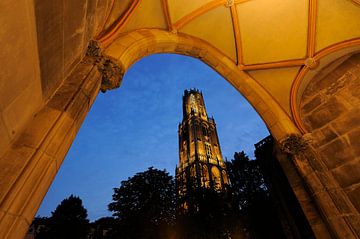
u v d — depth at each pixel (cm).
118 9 468
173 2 604
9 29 146
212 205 2859
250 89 697
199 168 6028
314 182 536
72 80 312
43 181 223
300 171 564
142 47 528
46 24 196
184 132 7850
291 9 623
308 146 587
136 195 3077
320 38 631
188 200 3038
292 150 585
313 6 594
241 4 634
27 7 161
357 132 545
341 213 482
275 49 683
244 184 2903
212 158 6775
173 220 2914
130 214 2839
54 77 263
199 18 655
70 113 277
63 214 3431
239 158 3125
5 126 185
